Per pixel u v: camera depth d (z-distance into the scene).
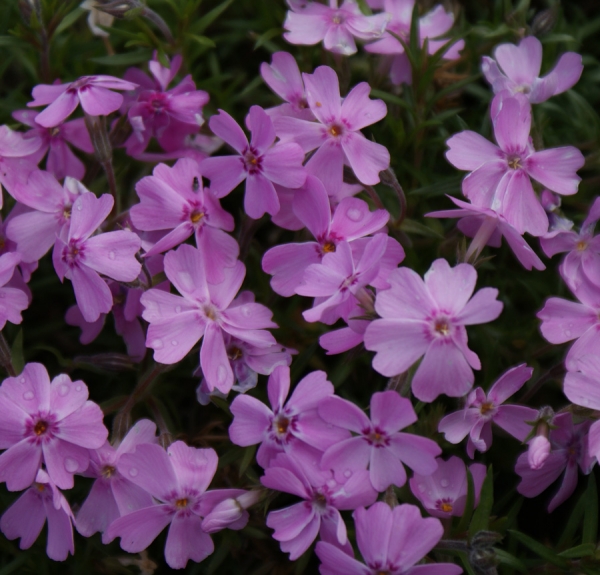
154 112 0.31
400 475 0.28
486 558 0.28
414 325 0.28
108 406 0.30
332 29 0.32
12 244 0.31
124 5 0.32
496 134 0.30
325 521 0.28
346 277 0.28
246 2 0.36
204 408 0.32
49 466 0.28
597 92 0.34
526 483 0.29
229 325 0.29
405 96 0.33
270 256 0.30
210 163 0.30
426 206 0.33
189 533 0.29
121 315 0.31
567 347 0.31
